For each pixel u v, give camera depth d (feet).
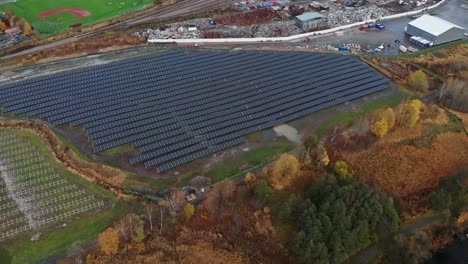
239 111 492.13
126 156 419.95
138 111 481.05
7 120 463.83
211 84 542.16
